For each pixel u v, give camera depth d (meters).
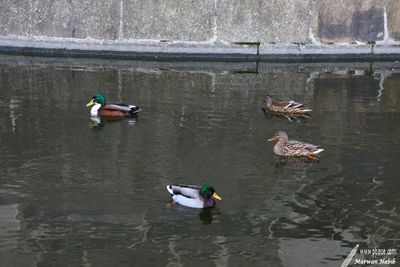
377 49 29.45
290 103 17.97
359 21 29.31
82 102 18.62
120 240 9.91
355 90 21.64
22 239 9.89
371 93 21.16
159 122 16.66
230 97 19.97
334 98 20.25
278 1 28.62
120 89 20.67
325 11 28.98
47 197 11.41
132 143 14.70
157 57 28.06
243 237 10.16
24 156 13.52
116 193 11.67
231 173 12.88
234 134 15.67
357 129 16.41
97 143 14.62
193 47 28.16
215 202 11.40
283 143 14.09
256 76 24.12
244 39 28.56
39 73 22.97
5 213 10.72
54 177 12.38
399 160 13.88
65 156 13.62
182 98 19.58
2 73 22.67
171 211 11.02
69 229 10.23
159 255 9.49
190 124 16.52
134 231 10.22
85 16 28.14
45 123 16.16
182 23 28.31
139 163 13.31
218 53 28.25
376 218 10.92
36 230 10.18
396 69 26.77
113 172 12.72
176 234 10.19
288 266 9.27
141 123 16.50
